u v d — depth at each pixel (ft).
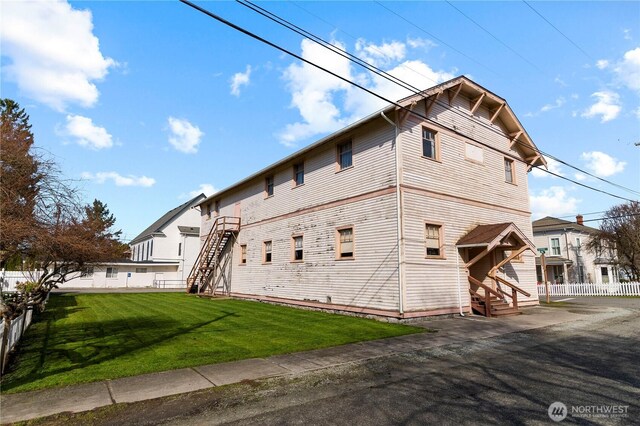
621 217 103.81
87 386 19.08
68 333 33.32
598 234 109.81
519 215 59.06
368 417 15.08
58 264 32.04
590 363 23.27
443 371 21.95
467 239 46.85
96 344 28.73
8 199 21.03
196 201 149.18
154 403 16.94
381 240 43.62
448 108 50.34
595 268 118.01
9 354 24.31
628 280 121.90
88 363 23.31
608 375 20.57
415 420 14.69
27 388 18.70
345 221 49.21
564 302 67.36
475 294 47.01
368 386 19.21
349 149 50.80
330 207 52.11
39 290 31.12
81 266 30.81
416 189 43.96
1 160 21.31
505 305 47.44
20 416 15.42
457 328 36.63
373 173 46.01
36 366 22.57
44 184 22.98
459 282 46.44
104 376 20.66
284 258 60.49
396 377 20.80
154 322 40.01
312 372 21.81
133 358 24.50
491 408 15.88
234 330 35.22
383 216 43.80
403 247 41.24
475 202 51.42
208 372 21.62
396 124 43.73
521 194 60.44
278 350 27.09
